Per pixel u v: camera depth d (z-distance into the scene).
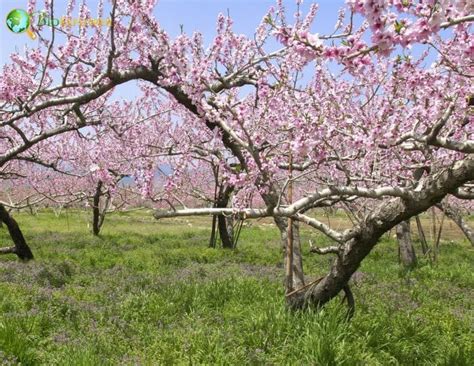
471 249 19.45
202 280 10.33
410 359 6.11
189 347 6.04
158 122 14.57
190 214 5.42
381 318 7.18
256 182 6.69
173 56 6.71
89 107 12.80
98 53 8.10
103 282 10.66
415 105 6.55
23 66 8.24
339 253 6.40
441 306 9.03
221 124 6.04
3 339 5.79
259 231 26.98
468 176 4.86
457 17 3.30
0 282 10.05
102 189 21.34
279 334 6.18
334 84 7.82
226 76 8.27
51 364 5.55
